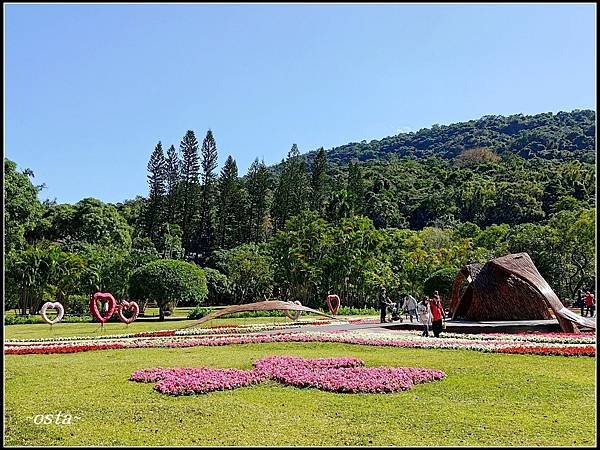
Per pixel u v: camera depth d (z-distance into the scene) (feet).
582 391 35.01
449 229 229.25
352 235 157.69
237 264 189.57
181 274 122.21
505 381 38.09
